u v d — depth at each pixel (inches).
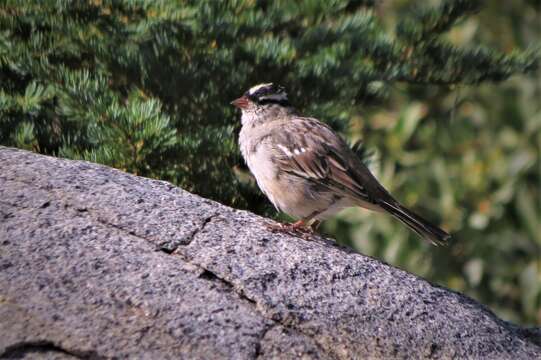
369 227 673.0
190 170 461.1
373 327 323.9
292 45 510.0
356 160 435.5
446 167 685.9
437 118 686.5
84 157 434.9
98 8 470.3
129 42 476.7
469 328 342.0
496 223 689.6
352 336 318.0
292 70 500.1
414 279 357.1
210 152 455.2
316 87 502.9
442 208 685.3
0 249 308.0
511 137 687.7
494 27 695.7
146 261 318.0
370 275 346.6
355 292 335.0
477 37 693.3
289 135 435.8
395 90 660.1
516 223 692.1
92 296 299.7
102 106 431.8
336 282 336.2
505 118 687.1
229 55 486.3
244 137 454.3
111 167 393.4
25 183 339.0
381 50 519.2
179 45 478.9
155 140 427.2
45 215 325.1
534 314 695.7
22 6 465.4
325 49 514.9
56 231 319.6
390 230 673.6
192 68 479.5
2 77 474.9
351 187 421.4
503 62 533.3
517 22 693.3
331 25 524.1
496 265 693.9
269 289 322.0
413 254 677.9
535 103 680.4
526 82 676.1
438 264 684.1
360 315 326.0
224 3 502.3
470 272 686.5
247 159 450.3
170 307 303.0
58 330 287.7
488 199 687.7
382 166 673.6
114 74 477.4
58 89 448.1
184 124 486.3
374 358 315.3
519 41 688.4
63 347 284.5
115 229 327.6
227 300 312.8
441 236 407.2
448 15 536.7
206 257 327.0
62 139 453.1
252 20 498.6
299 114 465.4
